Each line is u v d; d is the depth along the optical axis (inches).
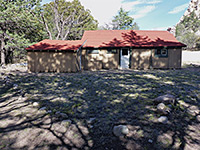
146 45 499.8
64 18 1245.1
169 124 119.0
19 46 610.9
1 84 254.8
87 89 235.1
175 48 502.0
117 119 130.1
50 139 100.4
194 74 371.9
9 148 90.1
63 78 327.0
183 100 173.8
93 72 431.8
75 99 186.2
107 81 293.7
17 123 122.3
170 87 235.9
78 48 423.5
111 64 510.0
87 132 109.9
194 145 92.6
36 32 719.1
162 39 546.6
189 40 1962.4
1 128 113.4
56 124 121.9
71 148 91.0
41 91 219.9
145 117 132.1
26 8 653.3
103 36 578.6
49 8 1168.8
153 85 248.4
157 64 508.1
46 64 425.1
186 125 117.7
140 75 362.9
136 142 96.4
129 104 165.6
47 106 161.2
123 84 265.4
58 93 211.8
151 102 167.2
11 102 171.3
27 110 149.2
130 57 507.5
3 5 587.5
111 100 181.0
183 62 749.9
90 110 151.9
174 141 96.7
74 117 135.8
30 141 97.9
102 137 103.0
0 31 576.7
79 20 1343.5
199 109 149.0
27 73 399.5
